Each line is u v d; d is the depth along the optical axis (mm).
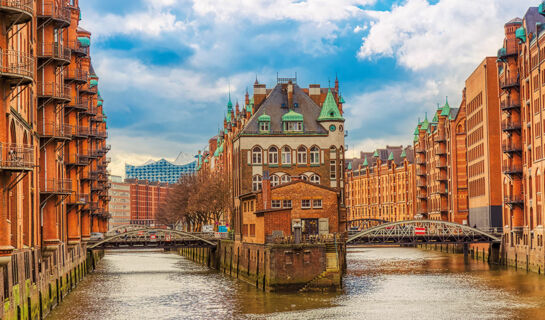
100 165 112125
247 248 81562
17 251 43156
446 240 104062
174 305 61531
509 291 69312
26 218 49094
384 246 174500
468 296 65688
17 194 44125
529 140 92250
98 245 99000
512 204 96312
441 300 63125
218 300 64188
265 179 80188
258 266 74875
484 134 114000
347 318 54000
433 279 81125
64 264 67812
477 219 120375
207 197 129375
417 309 58031
